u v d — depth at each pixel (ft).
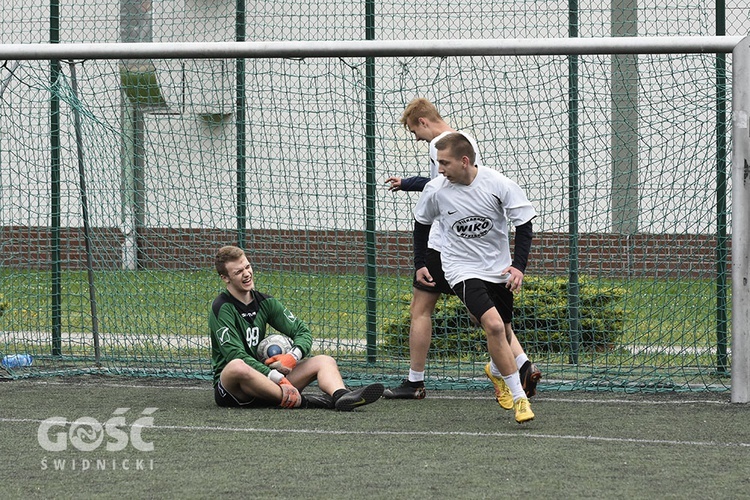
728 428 52.70
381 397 63.05
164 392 65.36
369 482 40.96
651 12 82.64
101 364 76.43
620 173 75.56
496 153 78.95
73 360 77.87
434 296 62.34
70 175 83.87
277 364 58.44
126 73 84.94
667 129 73.46
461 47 63.05
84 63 87.20
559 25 81.20
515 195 55.26
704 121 71.77
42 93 91.09
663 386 66.74
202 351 77.82
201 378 71.20
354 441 49.16
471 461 44.75
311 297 81.82
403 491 39.50
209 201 84.84
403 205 81.30
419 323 62.49
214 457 45.65
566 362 73.20
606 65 78.33
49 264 82.12
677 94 76.95
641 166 74.38
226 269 58.80
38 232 83.51
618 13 82.94
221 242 84.79
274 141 90.33
